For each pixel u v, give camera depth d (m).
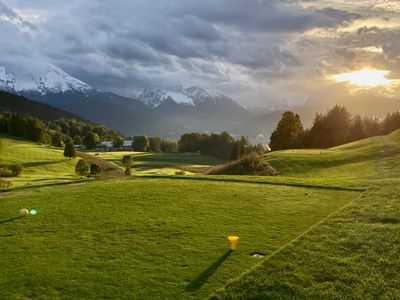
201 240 19.59
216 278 15.49
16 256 17.75
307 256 16.98
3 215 24.50
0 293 14.45
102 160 159.00
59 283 15.14
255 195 29.38
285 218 23.34
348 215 22.14
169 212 24.70
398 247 17.48
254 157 57.16
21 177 99.19
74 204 26.95
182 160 175.88
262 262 16.52
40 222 22.92
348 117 121.12
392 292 14.16
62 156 146.62
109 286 14.88
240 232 20.81
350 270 15.73
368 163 55.81
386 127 128.38
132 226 21.94
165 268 16.36
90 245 19.06
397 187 28.34
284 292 14.34
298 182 34.22
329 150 78.31
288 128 117.06
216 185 33.34
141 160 168.00
